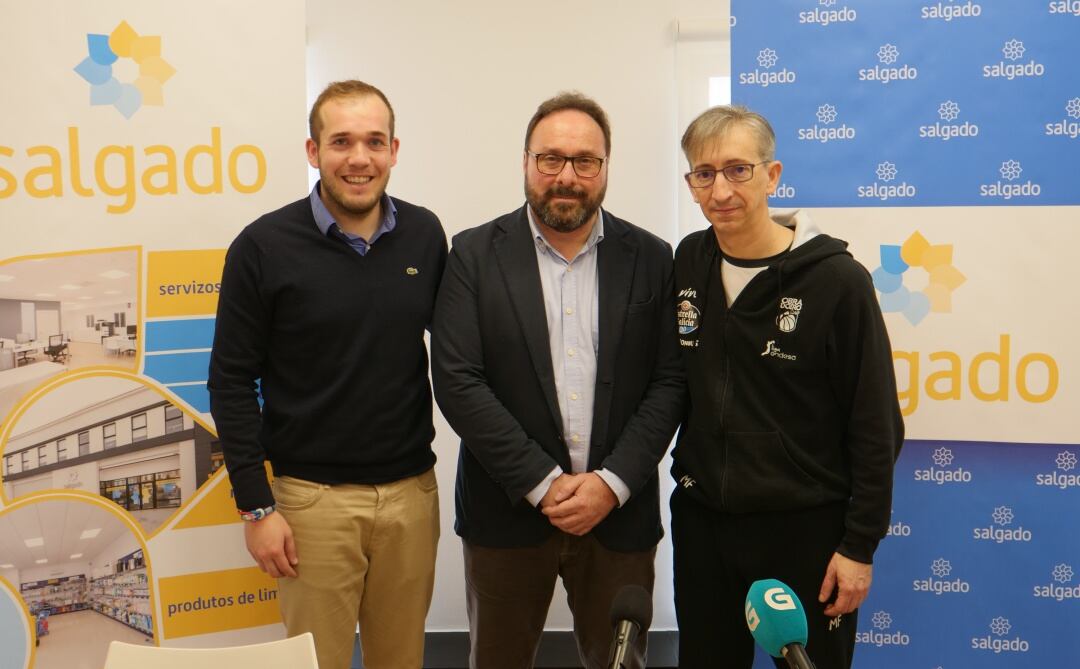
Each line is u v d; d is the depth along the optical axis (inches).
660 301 89.6
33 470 97.3
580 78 134.6
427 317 89.7
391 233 88.5
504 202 136.2
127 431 99.3
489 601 91.4
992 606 100.0
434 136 135.6
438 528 95.0
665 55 133.8
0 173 94.3
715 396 83.3
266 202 100.0
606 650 91.4
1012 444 99.0
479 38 134.6
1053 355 97.0
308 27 134.7
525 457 84.0
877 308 79.8
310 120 86.7
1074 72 95.4
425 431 90.4
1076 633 99.0
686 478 86.4
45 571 98.4
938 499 100.1
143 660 64.6
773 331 80.3
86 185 96.3
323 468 86.7
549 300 88.0
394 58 135.0
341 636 88.4
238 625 102.8
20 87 94.1
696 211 134.3
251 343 86.4
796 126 99.0
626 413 88.0
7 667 98.1
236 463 85.3
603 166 85.7
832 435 82.0
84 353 97.7
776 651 51.1
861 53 97.7
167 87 97.0
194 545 101.3
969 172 97.2
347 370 85.0
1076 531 98.6
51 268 96.1
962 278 97.9
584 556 91.2
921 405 99.3
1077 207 96.0
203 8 97.2
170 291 98.9
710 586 85.5
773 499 80.6
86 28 94.8
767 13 98.6
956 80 96.7
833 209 99.1
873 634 101.7
